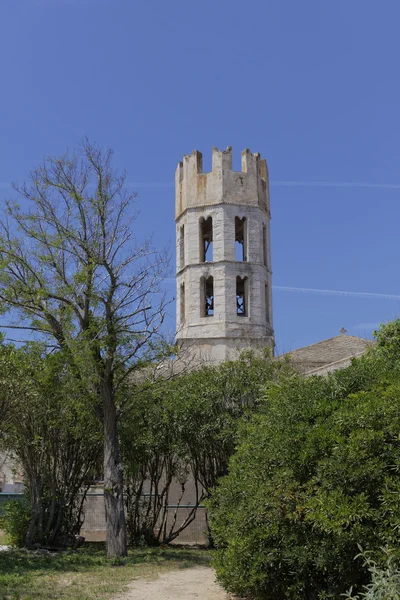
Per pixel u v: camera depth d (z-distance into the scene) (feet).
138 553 67.56
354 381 37.81
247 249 149.48
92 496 91.25
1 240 63.16
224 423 70.95
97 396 65.21
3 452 78.59
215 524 40.37
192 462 78.18
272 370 78.28
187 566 57.41
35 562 58.03
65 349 62.90
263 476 35.09
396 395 30.68
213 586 46.06
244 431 49.14
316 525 28.81
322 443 31.40
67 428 71.00
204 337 142.72
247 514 33.96
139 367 66.64
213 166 152.56
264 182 158.71
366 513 27.58
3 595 41.29
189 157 155.12
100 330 63.00
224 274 145.48
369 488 28.66
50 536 71.36
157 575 52.11
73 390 64.69
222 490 41.70
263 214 154.51
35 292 63.52
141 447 74.59
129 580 49.47
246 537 33.17
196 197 152.35
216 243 147.84
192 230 151.23
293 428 34.19
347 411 31.86
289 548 31.37
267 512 32.81
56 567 55.52
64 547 72.18
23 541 71.31
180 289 153.17
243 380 74.84
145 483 89.92
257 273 148.05
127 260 97.14
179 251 155.22
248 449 39.60
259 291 147.43
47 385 64.44
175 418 72.64
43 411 68.33
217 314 143.74
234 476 40.81
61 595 42.16
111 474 64.49
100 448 75.15
